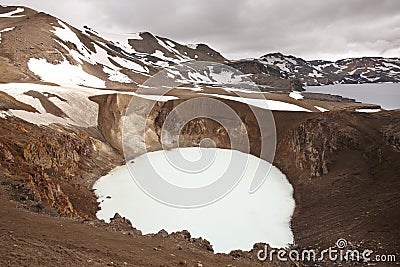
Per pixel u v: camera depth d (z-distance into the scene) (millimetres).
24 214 11836
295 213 28328
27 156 26984
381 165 30469
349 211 26125
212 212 24141
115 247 9875
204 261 10594
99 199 29312
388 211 23391
